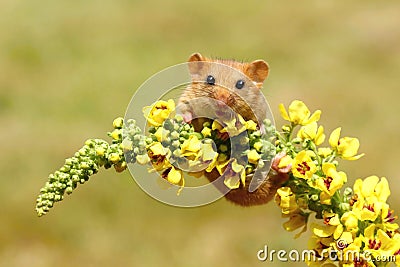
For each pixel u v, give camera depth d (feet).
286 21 83.66
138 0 90.48
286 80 66.44
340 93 62.44
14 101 63.52
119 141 13.35
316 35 78.95
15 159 51.60
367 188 13.52
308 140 13.73
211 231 40.86
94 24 83.76
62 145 54.08
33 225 42.75
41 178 48.96
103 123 58.59
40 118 59.67
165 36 81.20
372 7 84.02
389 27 77.46
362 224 13.39
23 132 56.24
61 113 60.59
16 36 79.46
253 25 83.61
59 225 42.34
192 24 84.64
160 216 42.22
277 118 56.85
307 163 13.41
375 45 73.87
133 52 76.64
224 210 42.01
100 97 64.23
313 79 66.44
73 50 76.79
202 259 39.04
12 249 41.37
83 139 55.31
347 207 13.50
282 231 39.88
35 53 75.25
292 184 13.92
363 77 66.33
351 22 80.84
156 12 87.35
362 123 56.24
